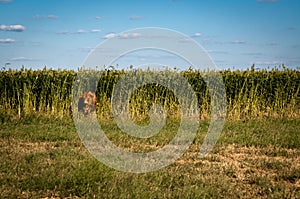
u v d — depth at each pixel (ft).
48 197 22.61
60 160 28.86
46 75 52.44
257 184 25.63
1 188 22.89
